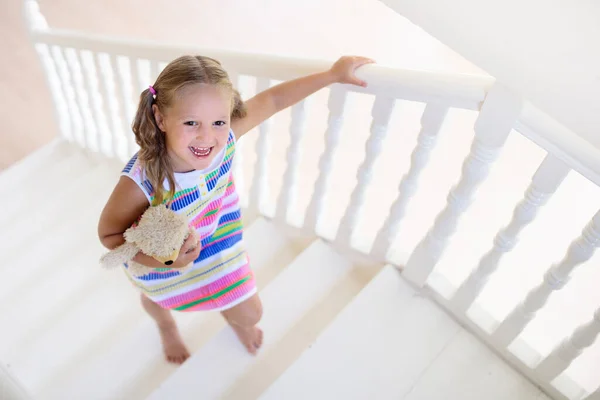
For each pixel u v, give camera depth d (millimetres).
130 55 1763
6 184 2730
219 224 1372
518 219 1261
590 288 2402
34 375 1685
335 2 4090
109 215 1118
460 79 1136
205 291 1389
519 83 807
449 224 1409
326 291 1772
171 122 993
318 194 1740
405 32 3656
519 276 2445
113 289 1984
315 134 3168
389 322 1584
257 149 1784
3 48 3994
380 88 1262
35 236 2385
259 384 1552
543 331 2258
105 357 1663
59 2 4332
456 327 1587
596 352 2148
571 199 2707
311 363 1502
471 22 765
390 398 1453
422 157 1359
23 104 3586
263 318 1693
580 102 779
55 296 1997
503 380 1484
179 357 1655
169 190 1119
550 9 683
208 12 4152
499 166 2832
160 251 1071
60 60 2301
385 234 1633
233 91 1138
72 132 2814
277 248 2006
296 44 3645
